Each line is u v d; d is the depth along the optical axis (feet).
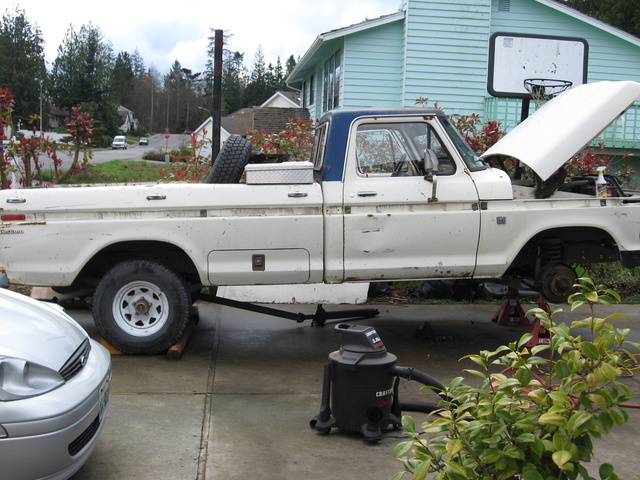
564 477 8.10
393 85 55.67
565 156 18.40
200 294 20.47
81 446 10.51
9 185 30.04
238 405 15.44
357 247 18.13
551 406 7.81
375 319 24.63
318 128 21.34
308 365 18.85
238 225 17.92
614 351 8.26
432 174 18.29
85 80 297.12
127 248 19.20
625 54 55.93
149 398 15.71
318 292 22.50
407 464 8.14
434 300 27.99
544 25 55.47
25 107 241.96
